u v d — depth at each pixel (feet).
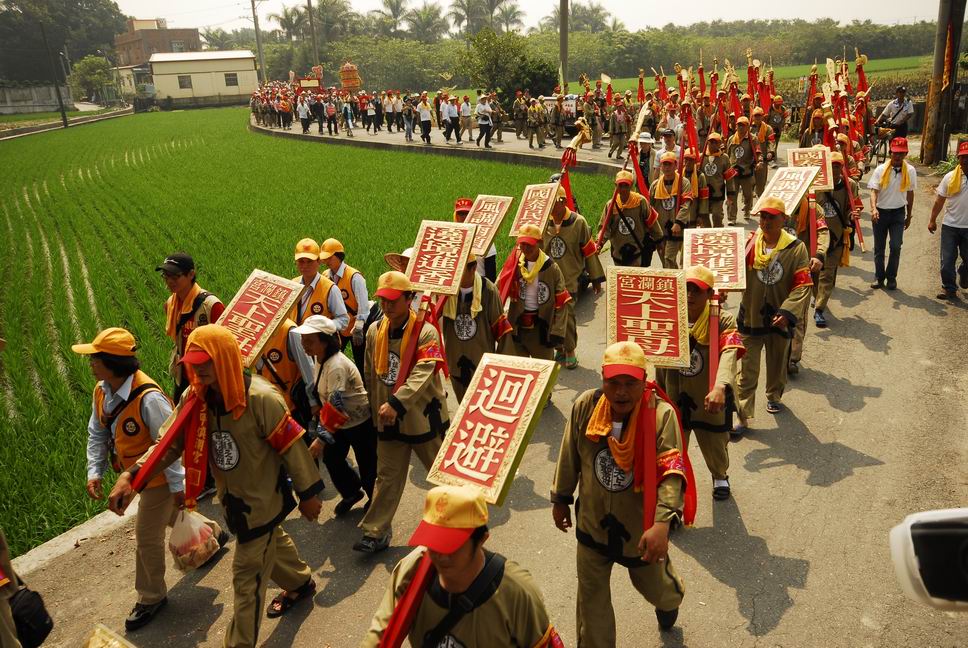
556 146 89.92
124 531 20.51
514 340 25.79
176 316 20.85
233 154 119.24
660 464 12.29
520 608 9.36
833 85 44.55
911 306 33.12
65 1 393.50
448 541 8.52
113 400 16.56
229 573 18.78
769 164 69.10
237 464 14.34
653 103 90.17
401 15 354.95
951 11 60.39
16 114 294.05
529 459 23.26
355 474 20.84
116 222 67.92
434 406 18.52
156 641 16.49
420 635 9.52
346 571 18.43
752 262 23.09
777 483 20.68
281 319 17.66
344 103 125.29
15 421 27.35
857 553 17.58
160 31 382.22
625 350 11.92
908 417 23.65
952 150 70.64
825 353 28.99
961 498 19.38
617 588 17.07
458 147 96.63
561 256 30.60
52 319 41.57
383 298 17.40
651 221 32.78
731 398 18.43
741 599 16.33
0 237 65.46
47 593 18.28
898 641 14.87
